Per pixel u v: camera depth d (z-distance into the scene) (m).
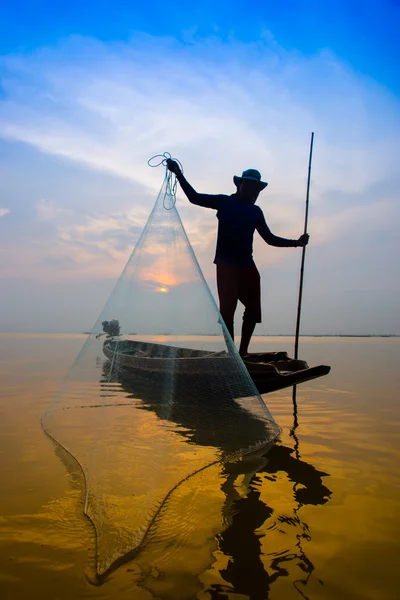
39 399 6.19
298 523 2.43
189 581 1.88
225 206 5.16
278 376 4.86
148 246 4.17
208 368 3.82
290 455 3.72
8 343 26.33
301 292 6.00
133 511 2.32
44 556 2.06
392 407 5.95
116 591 1.81
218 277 5.16
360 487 2.99
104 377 3.63
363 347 26.05
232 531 2.33
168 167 4.60
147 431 3.01
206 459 3.23
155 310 3.94
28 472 3.16
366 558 2.07
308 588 1.84
